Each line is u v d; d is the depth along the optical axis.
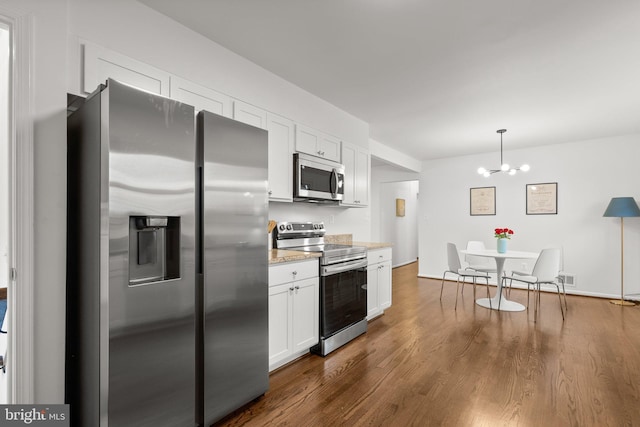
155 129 1.45
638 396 2.02
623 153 4.57
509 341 2.95
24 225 1.41
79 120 1.54
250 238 1.90
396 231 7.78
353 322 3.03
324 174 3.17
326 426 1.74
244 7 1.90
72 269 1.59
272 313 2.23
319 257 2.66
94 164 1.40
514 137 4.68
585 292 4.81
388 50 2.36
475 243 5.11
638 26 2.02
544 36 2.15
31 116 1.44
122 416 1.35
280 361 2.40
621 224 4.45
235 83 2.41
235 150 1.80
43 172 1.47
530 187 5.27
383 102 3.36
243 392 1.86
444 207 6.13
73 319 1.57
